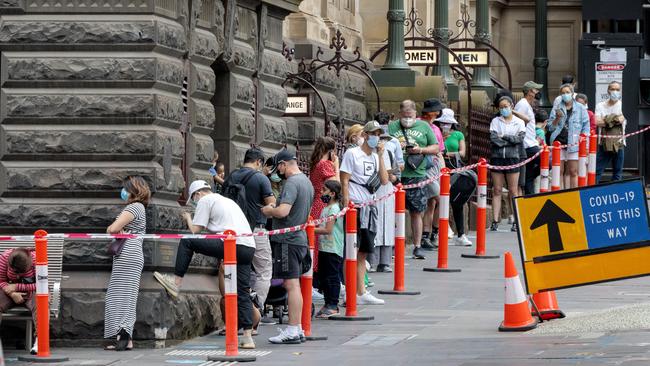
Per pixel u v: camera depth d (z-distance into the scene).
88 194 29.28
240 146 34.03
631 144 71.00
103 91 29.25
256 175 29.59
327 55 49.22
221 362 26.17
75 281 28.81
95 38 29.16
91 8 29.27
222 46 32.84
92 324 28.61
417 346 27.38
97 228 29.20
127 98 29.17
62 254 28.42
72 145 29.22
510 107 48.69
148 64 29.16
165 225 29.17
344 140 45.53
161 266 28.81
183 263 28.25
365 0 59.59
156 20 29.27
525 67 85.44
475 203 51.88
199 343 29.12
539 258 29.06
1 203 29.31
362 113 50.19
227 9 33.16
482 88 63.72
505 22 85.81
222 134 33.69
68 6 29.33
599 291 35.66
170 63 29.70
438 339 28.22
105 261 28.89
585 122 51.81
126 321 28.02
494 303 34.00
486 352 26.05
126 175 29.16
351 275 31.34
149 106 29.14
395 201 35.66
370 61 52.22
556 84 85.75
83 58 29.20
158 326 28.38
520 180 49.44
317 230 31.27
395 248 35.56
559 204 29.06
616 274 28.94
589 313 30.00
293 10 36.88
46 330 26.59
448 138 45.28
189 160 31.14
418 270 40.09
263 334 29.67
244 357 26.20
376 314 32.22
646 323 28.17
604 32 72.88
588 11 73.38
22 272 27.72
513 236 49.75
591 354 24.92
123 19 29.23
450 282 37.72
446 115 45.16
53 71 29.20
